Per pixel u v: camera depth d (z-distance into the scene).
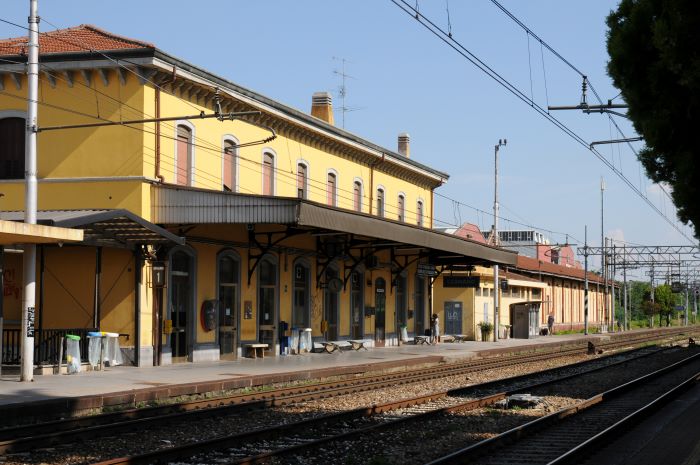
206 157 27.19
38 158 25.39
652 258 79.81
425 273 40.88
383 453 12.32
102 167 24.83
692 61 10.66
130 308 23.95
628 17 11.79
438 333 44.50
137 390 17.38
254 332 29.64
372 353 33.84
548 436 13.73
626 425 14.55
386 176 41.00
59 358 21.19
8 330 22.64
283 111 30.91
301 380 23.02
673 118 11.32
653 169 12.29
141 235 22.89
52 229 18.25
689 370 29.70
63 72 25.09
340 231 26.58
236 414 16.09
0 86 25.72
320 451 12.23
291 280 32.09
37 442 12.11
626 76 11.70
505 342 46.91
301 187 33.41
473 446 11.81
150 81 24.70
